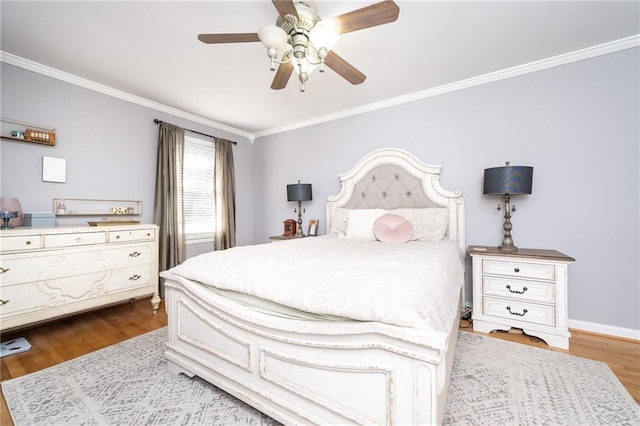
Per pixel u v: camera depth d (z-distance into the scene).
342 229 3.17
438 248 2.05
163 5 1.72
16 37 2.05
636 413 1.32
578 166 2.27
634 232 2.09
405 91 2.97
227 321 1.36
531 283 2.10
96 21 1.87
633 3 1.70
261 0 1.67
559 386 1.54
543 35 2.02
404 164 3.04
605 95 2.17
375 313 0.95
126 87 2.88
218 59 2.34
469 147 2.73
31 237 2.03
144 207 3.21
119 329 2.37
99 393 1.50
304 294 1.12
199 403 1.41
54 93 2.54
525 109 2.47
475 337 2.17
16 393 1.51
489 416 1.31
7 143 2.29
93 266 2.35
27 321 2.01
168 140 3.34
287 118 3.84
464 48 2.19
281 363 1.18
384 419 0.95
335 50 2.20
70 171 2.64
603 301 2.19
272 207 4.37
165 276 1.67
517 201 2.51
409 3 1.69
